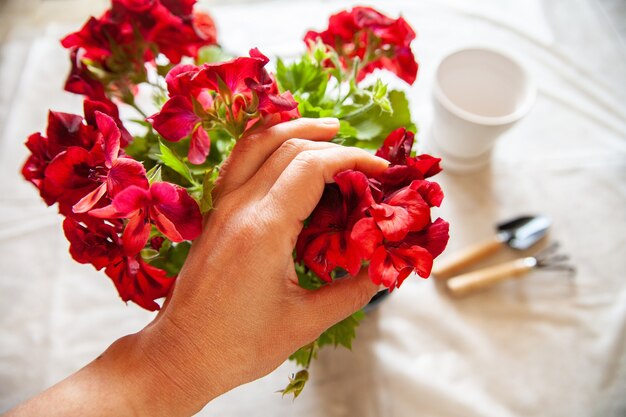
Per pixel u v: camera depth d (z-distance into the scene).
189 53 0.52
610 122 0.70
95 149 0.45
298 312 0.47
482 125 0.59
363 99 0.54
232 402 0.60
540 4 0.76
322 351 0.61
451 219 0.67
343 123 0.50
